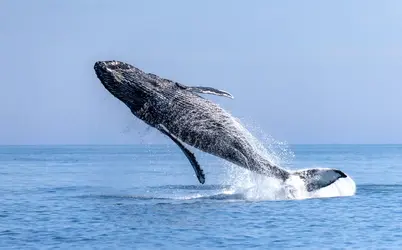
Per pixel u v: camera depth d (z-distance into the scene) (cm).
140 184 16725
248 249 7462
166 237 8125
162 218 9500
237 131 10788
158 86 10569
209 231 8481
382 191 13250
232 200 11400
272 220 9288
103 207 10844
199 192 13750
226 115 10775
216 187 15300
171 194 13225
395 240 7988
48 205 11444
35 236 8331
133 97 10594
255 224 8981
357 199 11606
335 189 12481
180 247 7562
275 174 10925
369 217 9625
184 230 8556
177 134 10731
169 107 10538
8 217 9975
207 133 10681
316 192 11919
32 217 9938
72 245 7756
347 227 8838
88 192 14162
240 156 10856
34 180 19425
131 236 8206
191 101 10581
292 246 7625
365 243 7806
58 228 8881
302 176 10869
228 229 8625
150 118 10706
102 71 10450
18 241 8025
